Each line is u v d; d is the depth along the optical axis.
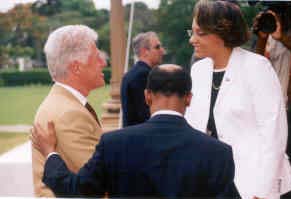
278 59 3.16
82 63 2.07
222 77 2.32
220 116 2.28
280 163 2.26
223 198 1.72
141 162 1.73
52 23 24.86
